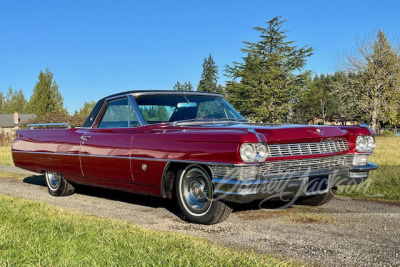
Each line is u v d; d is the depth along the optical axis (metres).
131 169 4.70
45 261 2.75
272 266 2.71
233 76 54.09
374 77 42.25
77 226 3.68
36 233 3.44
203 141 3.95
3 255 2.87
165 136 4.36
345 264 2.92
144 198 5.92
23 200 5.20
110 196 6.14
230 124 4.55
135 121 4.87
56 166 5.89
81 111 69.31
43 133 6.25
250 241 3.52
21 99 88.19
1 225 3.72
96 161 5.18
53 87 66.19
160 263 2.65
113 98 5.29
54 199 5.94
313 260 3.00
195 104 5.20
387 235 3.67
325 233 3.76
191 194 4.27
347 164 4.54
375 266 2.87
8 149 19.73
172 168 4.44
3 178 8.57
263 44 52.41
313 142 4.19
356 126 4.77
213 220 4.09
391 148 16.00
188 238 3.39
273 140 3.86
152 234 3.48
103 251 2.95
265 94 50.22
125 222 4.03
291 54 52.25
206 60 95.81
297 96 52.06
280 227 4.00
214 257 2.81
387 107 42.28
